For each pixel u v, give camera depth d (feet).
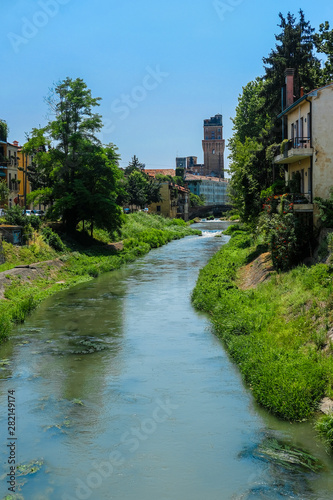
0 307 79.36
